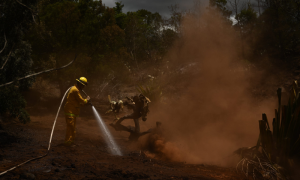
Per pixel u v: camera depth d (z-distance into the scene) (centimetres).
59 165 394
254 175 438
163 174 393
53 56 1346
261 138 498
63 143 570
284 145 466
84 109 1377
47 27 1380
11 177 327
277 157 471
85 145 596
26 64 723
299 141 463
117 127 702
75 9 1459
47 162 404
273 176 442
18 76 690
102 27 1581
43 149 490
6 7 548
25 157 426
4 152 462
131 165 438
